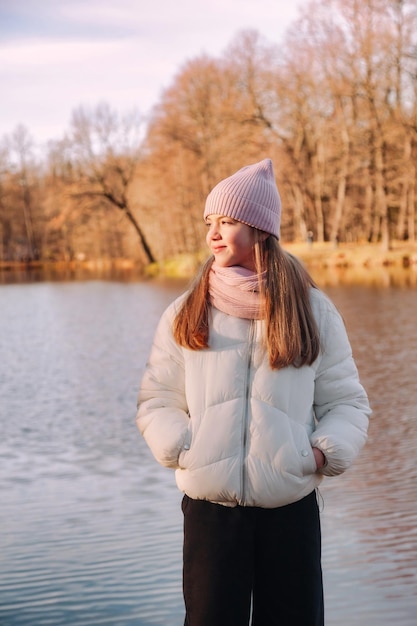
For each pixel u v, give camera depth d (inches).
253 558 111.5
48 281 2279.8
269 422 109.0
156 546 236.7
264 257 114.2
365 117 1859.0
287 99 1931.6
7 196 3639.3
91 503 289.7
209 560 110.0
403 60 1733.5
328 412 115.0
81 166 2438.5
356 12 1752.0
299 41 1870.1
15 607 195.3
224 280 113.3
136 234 2763.3
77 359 732.7
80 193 2413.9
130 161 2420.0
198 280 115.2
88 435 422.6
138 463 354.6
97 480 326.3
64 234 3577.8
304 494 110.7
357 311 933.2
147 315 1139.9
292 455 108.7
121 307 1289.4
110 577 212.2
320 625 113.2
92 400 529.0
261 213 113.9
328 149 2003.0
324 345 113.8
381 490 284.5
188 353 112.7
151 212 2456.9
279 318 110.0
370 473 308.7
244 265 116.1
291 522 110.3
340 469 111.7
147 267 2442.2
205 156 2053.4
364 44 1745.8
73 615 188.9
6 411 502.6
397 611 184.1
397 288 1218.6
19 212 3673.7
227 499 109.0
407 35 1736.0
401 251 1817.2
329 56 1828.2
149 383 115.3
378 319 851.4
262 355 110.2
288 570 110.7
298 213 2122.3
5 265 3570.4
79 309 1293.1
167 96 2089.1
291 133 2009.1
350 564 214.5
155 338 116.6
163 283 1866.4
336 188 2161.7
